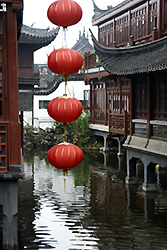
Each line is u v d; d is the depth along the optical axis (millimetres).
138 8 23047
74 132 29188
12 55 8891
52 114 6191
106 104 26672
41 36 29047
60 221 11844
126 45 19406
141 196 14781
